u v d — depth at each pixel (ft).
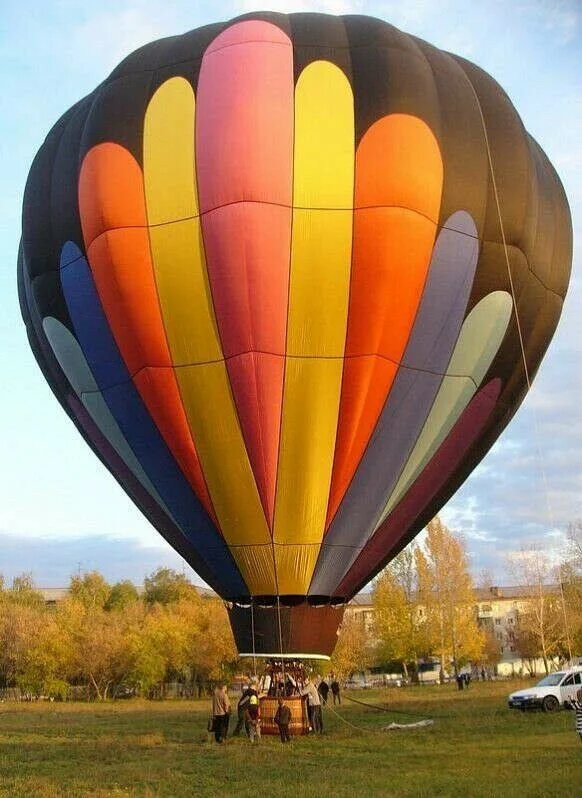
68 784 43.91
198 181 57.57
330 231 56.54
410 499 65.72
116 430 65.36
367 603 302.45
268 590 62.54
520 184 62.54
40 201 65.77
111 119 60.90
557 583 229.04
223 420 59.72
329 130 57.31
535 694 90.68
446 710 96.48
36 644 221.66
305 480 60.29
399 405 60.80
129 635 216.95
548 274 67.46
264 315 57.21
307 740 62.28
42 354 72.74
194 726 88.12
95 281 61.31
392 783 41.52
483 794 37.70
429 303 59.31
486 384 65.82
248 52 59.93
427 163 57.82
